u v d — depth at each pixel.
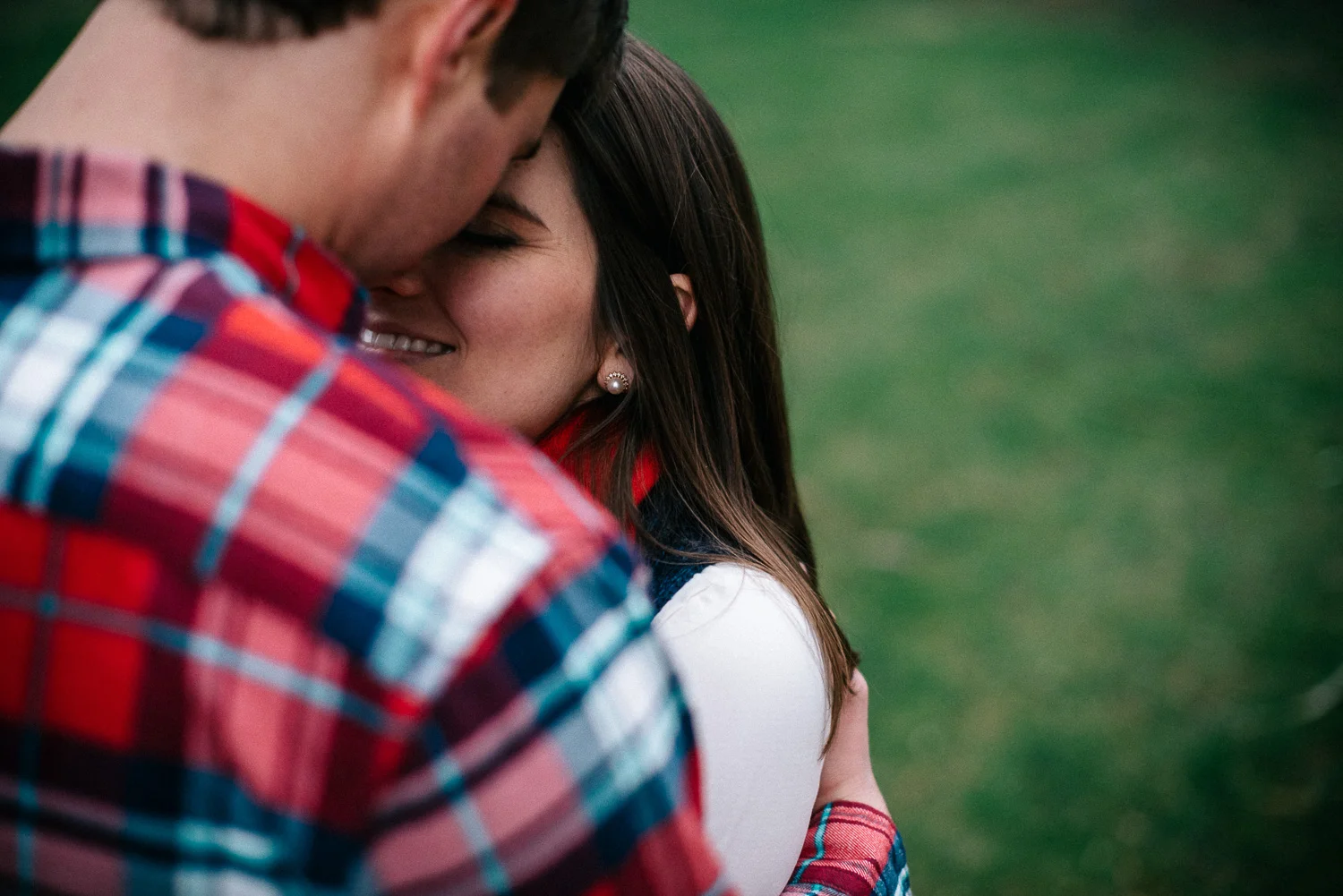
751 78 11.34
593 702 0.54
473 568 0.52
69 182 0.56
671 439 1.13
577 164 1.05
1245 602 3.74
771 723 0.96
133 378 0.53
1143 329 6.04
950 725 3.22
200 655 0.51
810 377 5.55
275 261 0.60
